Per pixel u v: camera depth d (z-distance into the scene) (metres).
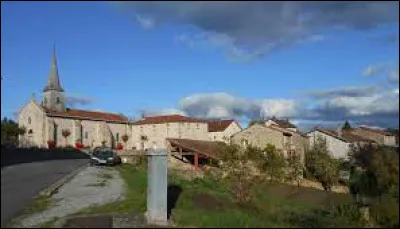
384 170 17.73
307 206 20.83
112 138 96.38
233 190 22.78
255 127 52.75
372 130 68.56
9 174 15.03
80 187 26.31
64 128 88.44
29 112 87.00
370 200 19.53
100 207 19.58
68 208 19.22
